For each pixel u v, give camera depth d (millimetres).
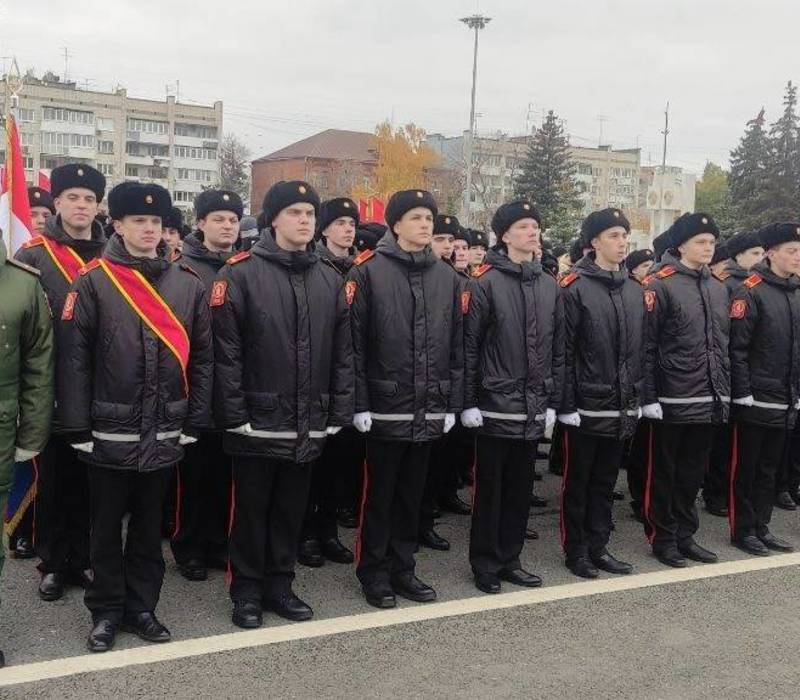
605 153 73625
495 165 57344
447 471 6012
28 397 3580
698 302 5078
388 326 4250
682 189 16891
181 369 3746
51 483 4246
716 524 6000
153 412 3693
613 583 4754
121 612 3836
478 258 7199
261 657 3695
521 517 4703
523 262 4605
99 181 4484
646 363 5035
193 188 67688
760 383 5336
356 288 4281
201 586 4523
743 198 41312
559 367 4691
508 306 4520
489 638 3977
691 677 3662
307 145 66375
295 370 4000
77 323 3619
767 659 3861
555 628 4117
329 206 5375
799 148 39625
